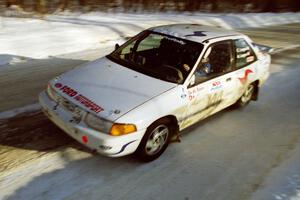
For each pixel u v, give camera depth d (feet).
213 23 54.65
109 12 53.67
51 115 13.61
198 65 15.43
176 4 65.00
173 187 13.02
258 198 12.83
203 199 12.55
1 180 12.07
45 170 12.92
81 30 36.22
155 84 14.26
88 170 13.28
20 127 15.74
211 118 19.56
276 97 24.11
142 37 17.76
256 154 16.16
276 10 81.00
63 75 15.11
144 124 12.66
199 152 15.74
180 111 14.47
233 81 17.81
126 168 13.73
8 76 22.16
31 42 29.76
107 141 12.01
